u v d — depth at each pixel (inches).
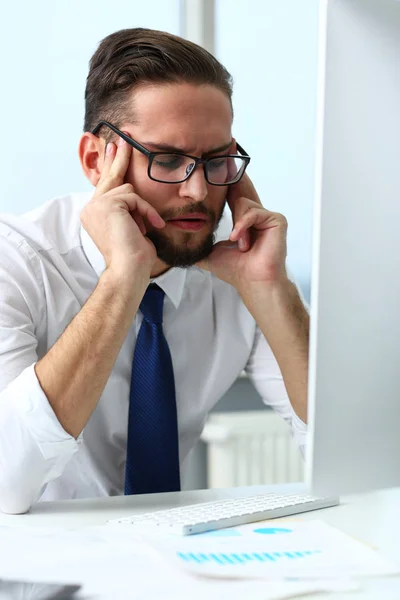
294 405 61.2
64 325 61.0
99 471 62.4
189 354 65.8
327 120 31.0
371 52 31.6
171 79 54.0
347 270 32.3
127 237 52.7
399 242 33.1
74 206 66.5
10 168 100.3
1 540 38.0
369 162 32.0
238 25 111.4
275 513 42.3
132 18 105.5
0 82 99.4
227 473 115.0
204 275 65.7
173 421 57.9
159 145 54.0
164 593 30.8
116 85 55.8
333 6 30.8
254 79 112.3
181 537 38.1
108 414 61.2
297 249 114.9
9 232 60.5
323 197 31.3
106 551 36.0
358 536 38.8
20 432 47.5
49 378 48.6
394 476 35.4
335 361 33.0
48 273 60.4
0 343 53.1
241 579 32.3
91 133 58.7
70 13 101.7
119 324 50.9
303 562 34.3
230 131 56.5
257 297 60.8
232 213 61.8
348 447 34.1
